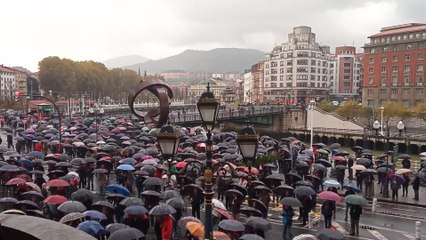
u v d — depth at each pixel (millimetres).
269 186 29656
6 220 5578
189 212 26844
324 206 24219
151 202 21500
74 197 20297
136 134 52625
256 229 17266
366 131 100062
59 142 40688
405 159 41594
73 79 154125
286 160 37844
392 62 141250
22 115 81750
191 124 88312
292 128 116125
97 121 66750
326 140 106000
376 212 30203
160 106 23906
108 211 18828
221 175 27297
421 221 28031
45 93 149500
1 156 33375
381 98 144000
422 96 134000
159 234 18500
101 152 34312
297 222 26484
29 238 5156
